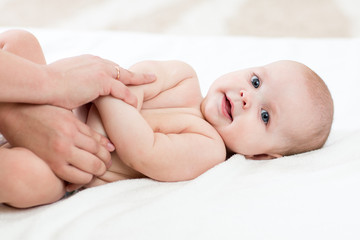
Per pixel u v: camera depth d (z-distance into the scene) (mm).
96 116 1158
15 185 970
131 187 1148
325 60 1949
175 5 3172
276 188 1101
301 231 979
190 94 1367
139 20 3002
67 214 1004
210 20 3062
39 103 1003
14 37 1227
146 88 1250
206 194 1094
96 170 1064
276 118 1342
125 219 984
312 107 1348
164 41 1991
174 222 977
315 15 3129
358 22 3062
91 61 1104
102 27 2895
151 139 1143
